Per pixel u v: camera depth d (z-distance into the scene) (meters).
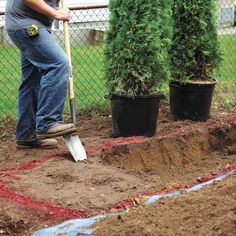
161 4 6.65
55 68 5.76
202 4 7.45
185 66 7.58
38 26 5.74
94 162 6.01
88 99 8.82
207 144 7.05
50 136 5.95
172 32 7.12
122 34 6.58
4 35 12.55
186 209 4.36
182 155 6.72
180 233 3.92
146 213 4.41
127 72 6.63
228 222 3.89
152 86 6.79
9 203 4.80
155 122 6.88
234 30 16.75
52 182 5.39
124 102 6.68
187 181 5.90
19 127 6.36
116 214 4.63
